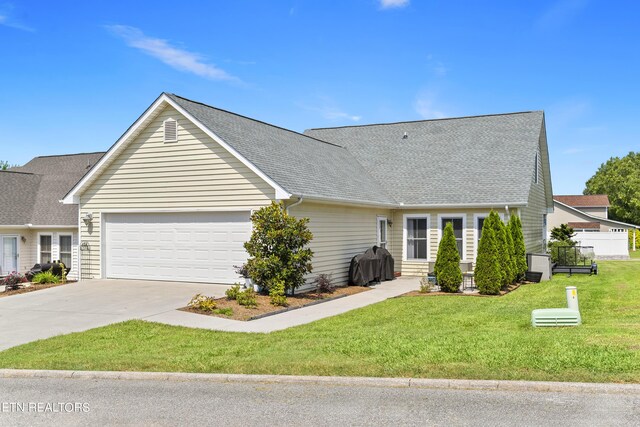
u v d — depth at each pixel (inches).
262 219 579.5
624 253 1401.3
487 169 885.8
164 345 381.7
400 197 871.7
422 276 856.3
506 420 224.7
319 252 671.8
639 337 343.0
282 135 831.7
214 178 652.1
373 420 229.0
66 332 440.1
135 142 708.7
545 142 1039.0
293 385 283.7
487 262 629.9
